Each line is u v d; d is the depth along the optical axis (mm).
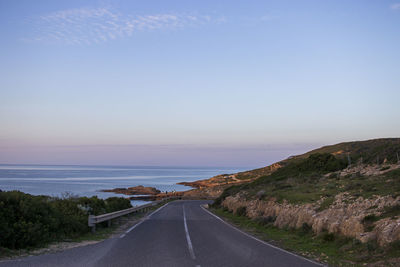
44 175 164875
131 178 174500
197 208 42906
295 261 9680
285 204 22359
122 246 11758
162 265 8492
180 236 15000
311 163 45500
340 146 73500
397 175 24234
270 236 16219
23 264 8266
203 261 9180
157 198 76062
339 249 11648
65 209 16281
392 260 9328
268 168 110438
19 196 12508
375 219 12578
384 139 67062
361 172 32406
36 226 11484
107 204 23875
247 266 8680
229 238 14742
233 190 49156
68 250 10688
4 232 10406
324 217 15133
